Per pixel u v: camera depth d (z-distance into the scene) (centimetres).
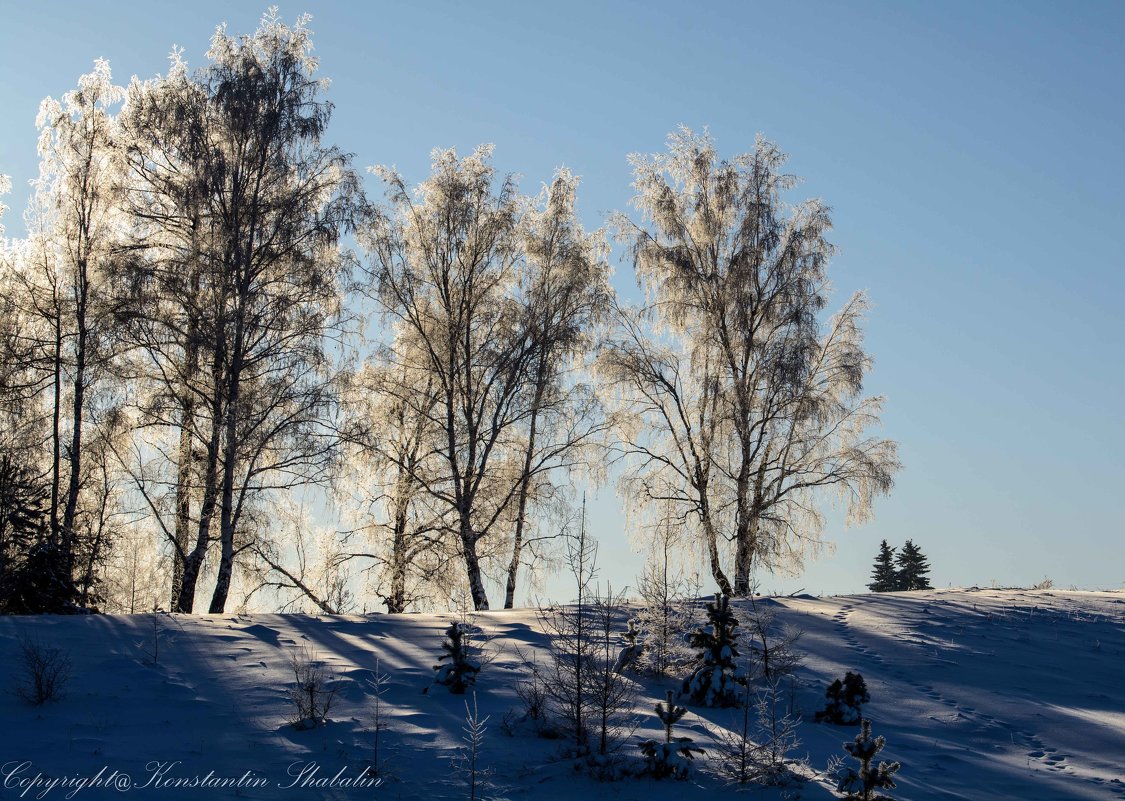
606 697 1166
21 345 2625
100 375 2409
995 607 2127
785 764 1129
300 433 2330
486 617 1858
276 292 2462
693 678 1385
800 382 2523
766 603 2072
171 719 1196
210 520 2438
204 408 2452
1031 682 1589
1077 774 1199
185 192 2394
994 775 1177
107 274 2331
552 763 1120
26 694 1253
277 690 1311
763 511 2564
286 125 2481
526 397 2617
